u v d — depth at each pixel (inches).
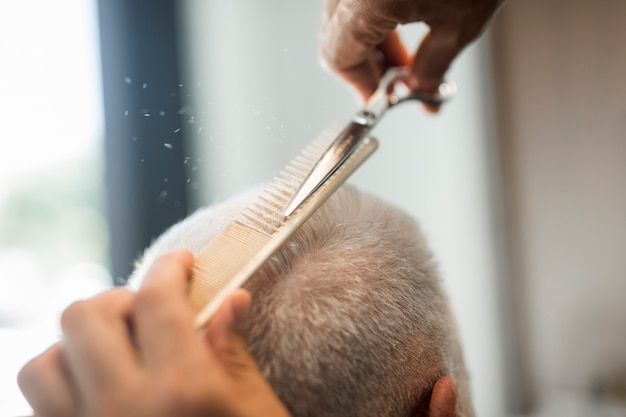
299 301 12.4
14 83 35.4
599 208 43.8
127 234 36.1
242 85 41.0
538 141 45.5
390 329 13.2
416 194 44.6
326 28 20.3
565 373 45.8
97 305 10.8
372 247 13.8
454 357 16.4
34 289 37.3
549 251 45.8
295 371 12.1
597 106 43.3
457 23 18.9
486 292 47.1
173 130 33.4
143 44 37.4
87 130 36.8
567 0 43.6
